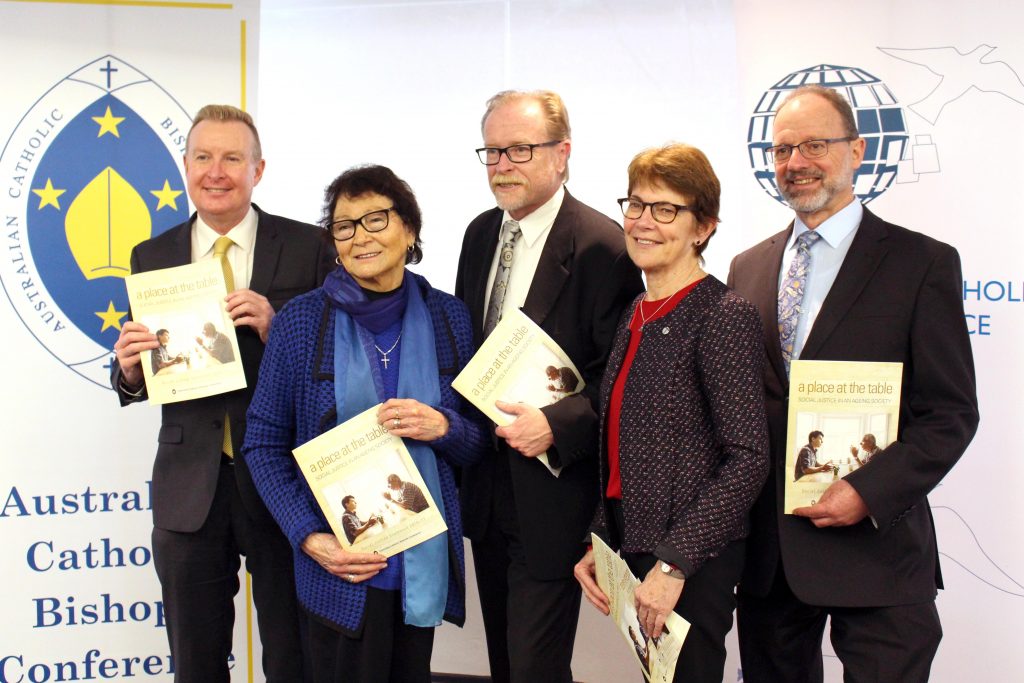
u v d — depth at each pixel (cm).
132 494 288
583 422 218
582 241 233
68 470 284
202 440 239
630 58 311
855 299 206
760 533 212
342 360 205
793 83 293
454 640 336
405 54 320
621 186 313
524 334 222
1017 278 279
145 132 284
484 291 247
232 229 250
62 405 284
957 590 286
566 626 233
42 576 284
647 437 193
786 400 209
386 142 322
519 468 227
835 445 197
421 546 204
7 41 277
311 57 322
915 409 204
